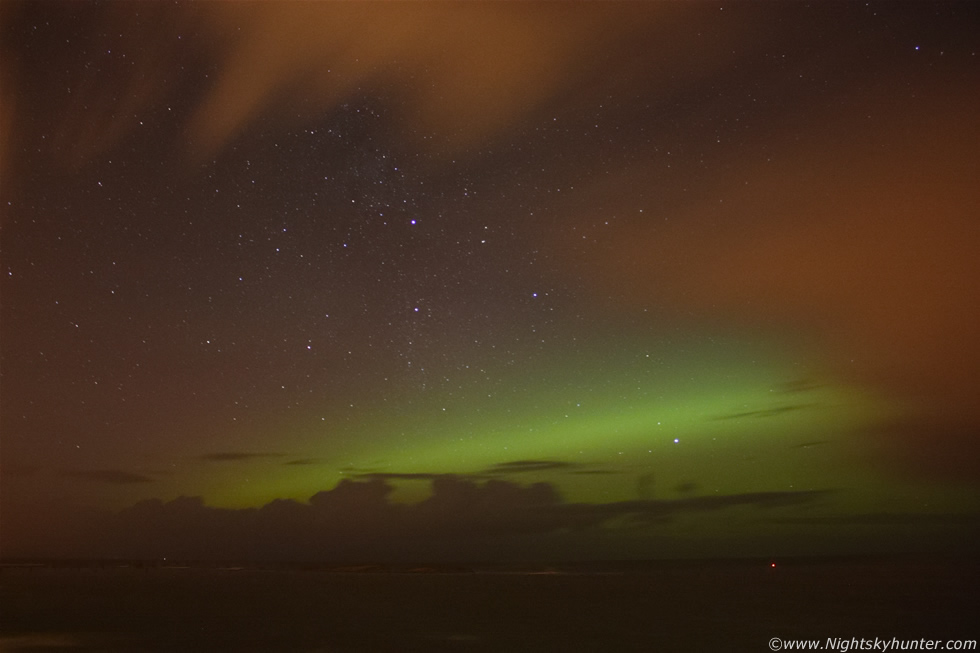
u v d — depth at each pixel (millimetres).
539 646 12156
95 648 11977
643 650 11820
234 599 19047
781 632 13398
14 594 20156
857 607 16594
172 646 12133
